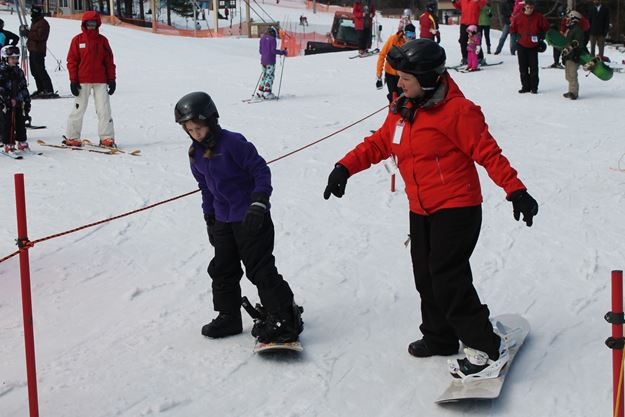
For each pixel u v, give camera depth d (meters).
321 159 9.28
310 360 4.07
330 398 3.68
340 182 3.75
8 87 9.14
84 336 4.39
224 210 4.07
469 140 3.44
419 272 3.87
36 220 6.64
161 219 6.80
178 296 5.04
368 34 20.97
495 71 16.98
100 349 4.21
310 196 7.62
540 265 5.55
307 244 6.13
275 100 14.32
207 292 5.11
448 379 3.84
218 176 3.94
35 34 14.94
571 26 13.47
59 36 31.20
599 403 3.58
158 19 59.84
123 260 5.72
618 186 7.80
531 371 3.90
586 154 9.39
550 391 3.70
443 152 3.51
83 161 9.07
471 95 14.23
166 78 18.41
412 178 3.63
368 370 3.96
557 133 10.76
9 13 43.50
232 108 13.43
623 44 35.38
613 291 2.96
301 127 11.48
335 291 5.09
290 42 33.28
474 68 17.06
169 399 3.65
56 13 44.62
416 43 3.43
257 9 61.84
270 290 4.02
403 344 4.26
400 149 3.62
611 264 5.56
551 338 4.28
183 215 6.94
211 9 63.09
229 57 30.00
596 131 10.87
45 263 5.59
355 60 20.17
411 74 3.41
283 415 3.53
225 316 4.35
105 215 6.88
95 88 9.68
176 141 10.53
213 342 4.31
